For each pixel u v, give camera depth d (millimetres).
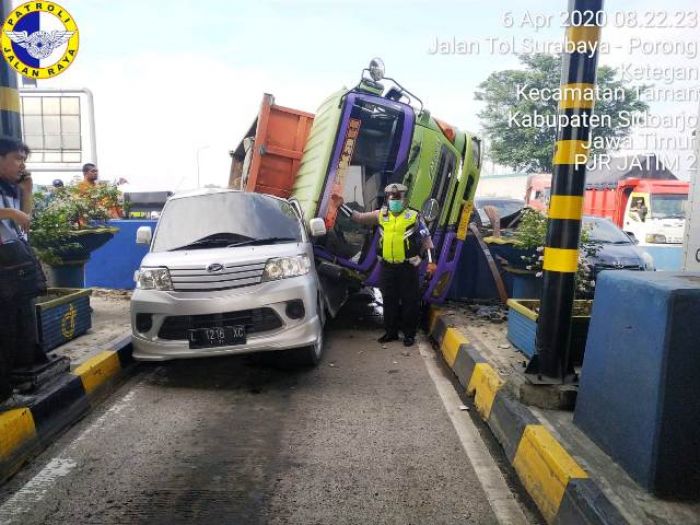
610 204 19562
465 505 3127
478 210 10211
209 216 5812
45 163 10430
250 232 5633
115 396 4875
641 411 2842
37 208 6855
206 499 3180
